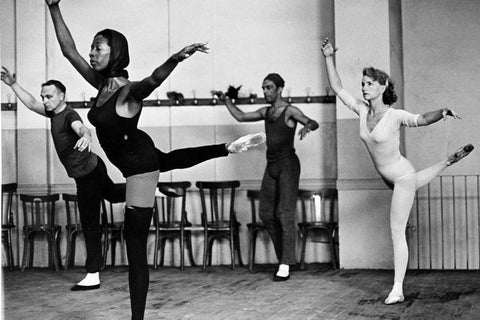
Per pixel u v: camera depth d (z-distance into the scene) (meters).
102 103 3.55
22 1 7.93
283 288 5.84
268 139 6.58
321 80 7.75
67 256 7.41
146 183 3.64
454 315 4.56
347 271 6.88
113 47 3.61
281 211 6.41
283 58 7.83
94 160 5.92
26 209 7.49
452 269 7.16
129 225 3.65
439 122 7.36
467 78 7.32
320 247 7.60
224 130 7.86
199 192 7.88
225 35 7.91
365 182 7.02
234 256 7.65
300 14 7.82
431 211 7.31
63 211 7.92
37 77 7.89
